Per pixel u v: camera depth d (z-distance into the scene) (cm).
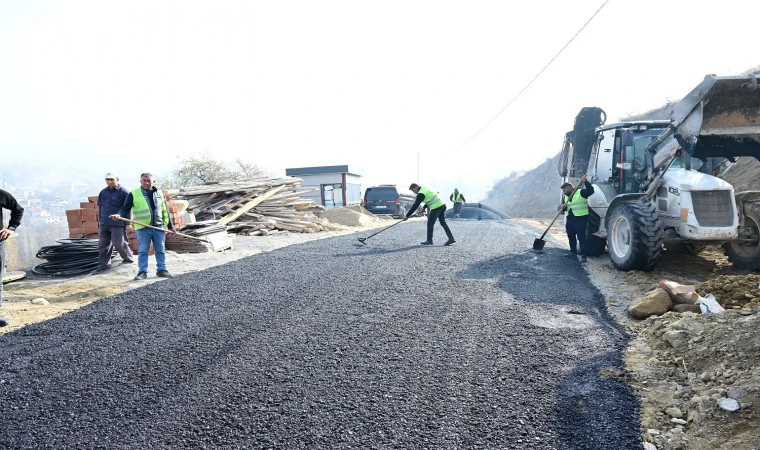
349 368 371
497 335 439
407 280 671
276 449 268
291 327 467
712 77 618
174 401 323
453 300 562
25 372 372
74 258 846
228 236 1143
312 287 629
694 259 815
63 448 273
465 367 370
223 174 2825
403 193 2806
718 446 256
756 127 664
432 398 322
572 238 912
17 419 304
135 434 286
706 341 371
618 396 319
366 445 270
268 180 1717
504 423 290
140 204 729
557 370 362
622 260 749
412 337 437
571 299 566
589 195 869
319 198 2872
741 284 529
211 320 491
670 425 283
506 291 606
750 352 334
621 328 460
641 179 829
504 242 1136
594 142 971
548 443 269
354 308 529
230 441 277
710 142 675
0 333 470
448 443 271
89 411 312
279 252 952
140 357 398
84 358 397
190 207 1409
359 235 1320
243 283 656
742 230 722
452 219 2200
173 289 625
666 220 745
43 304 594
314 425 291
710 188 690
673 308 489
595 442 269
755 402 278
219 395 330
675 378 343
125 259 839
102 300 577
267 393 332
